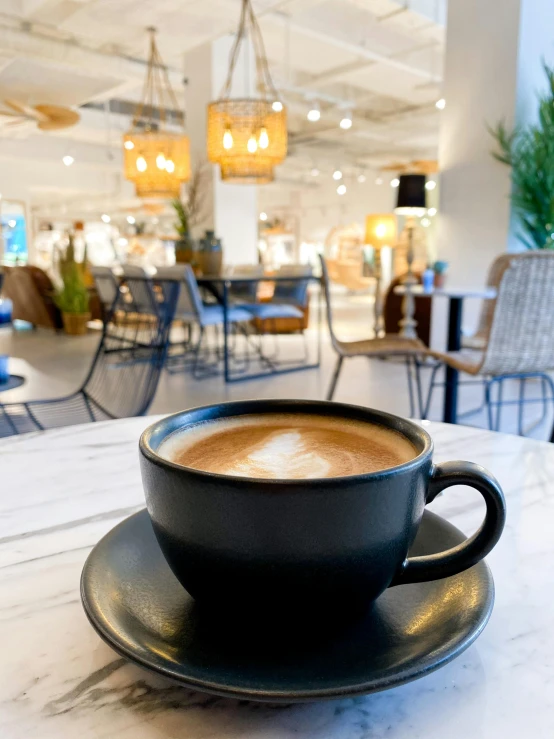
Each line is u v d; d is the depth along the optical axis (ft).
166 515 1.00
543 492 1.95
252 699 0.86
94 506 1.82
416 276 18.13
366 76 31.63
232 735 0.88
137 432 2.69
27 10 20.47
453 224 16.85
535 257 8.14
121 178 55.21
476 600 1.15
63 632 1.15
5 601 1.26
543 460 2.31
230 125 17.01
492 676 1.02
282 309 17.47
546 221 14.40
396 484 0.97
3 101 22.95
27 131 37.50
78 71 25.02
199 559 0.98
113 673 1.02
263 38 26.58
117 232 65.98
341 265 48.08
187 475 0.95
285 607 0.98
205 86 24.32
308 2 21.04
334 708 0.94
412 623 1.12
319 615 1.00
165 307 8.74
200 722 0.91
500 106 15.51
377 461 1.18
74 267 26.18
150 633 1.06
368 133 43.16
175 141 21.18
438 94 35.27
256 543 0.93
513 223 15.67
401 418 1.30
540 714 0.92
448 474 1.07
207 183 24.71
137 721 0.91
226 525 0.94
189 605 1.17
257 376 16.38
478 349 11.10
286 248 65.16
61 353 20.36
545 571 1.41
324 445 1.28
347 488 0.92
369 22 26.71
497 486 1.05
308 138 44.73
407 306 15.92
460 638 1.00
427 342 18.39
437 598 1.21
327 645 1.03
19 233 50.34
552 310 8.59
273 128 17.44
